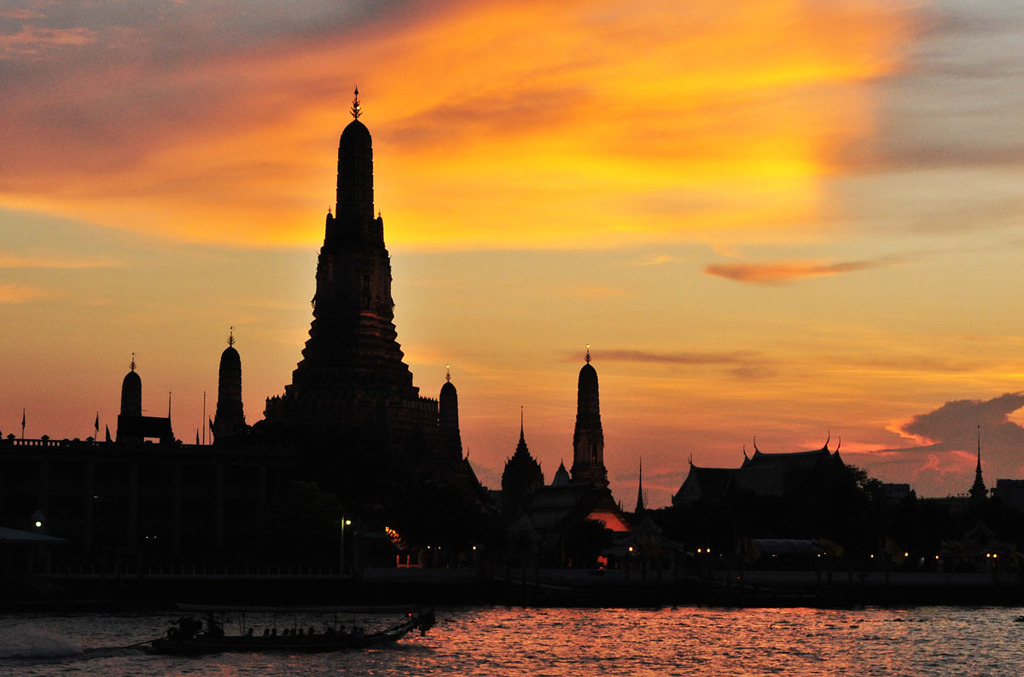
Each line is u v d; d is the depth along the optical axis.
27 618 169.62
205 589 193.00
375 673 128.12
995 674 133.50
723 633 162.25
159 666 129.75
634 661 138.38
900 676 131.88
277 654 137.62
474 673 129.75
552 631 161.62
